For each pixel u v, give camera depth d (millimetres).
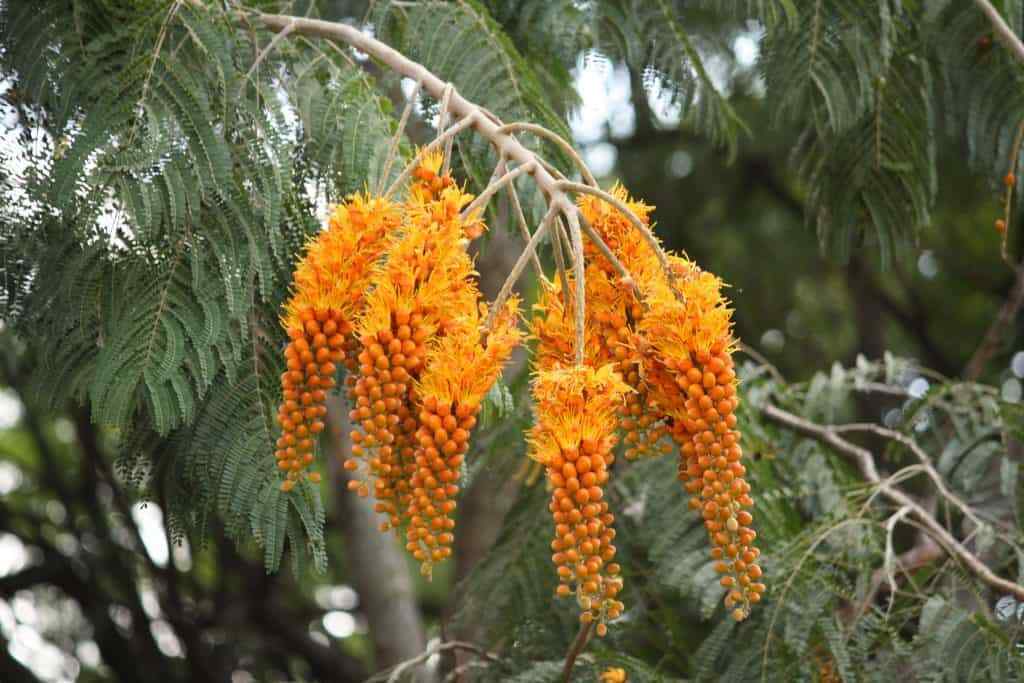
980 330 8539
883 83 3955
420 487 2043
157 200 2604
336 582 7672
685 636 4250
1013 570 4031
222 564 6973
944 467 4344
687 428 2137
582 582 2002
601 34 3967
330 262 2119
